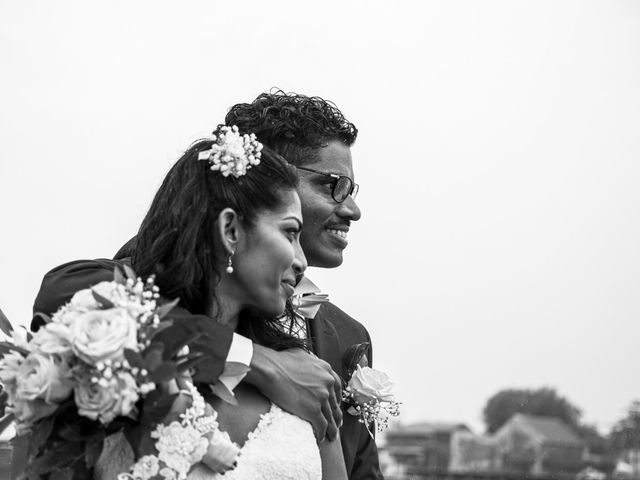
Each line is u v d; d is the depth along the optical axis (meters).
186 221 3.20
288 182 3.25
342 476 3.43
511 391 110.81
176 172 3.30
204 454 2.97
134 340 2.81
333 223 4.18
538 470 99.50
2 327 3.01
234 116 4.27
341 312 4.59
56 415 2.88
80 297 3.01
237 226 3.21
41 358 2.82
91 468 3.03
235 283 3.26
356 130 4.26
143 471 2.91
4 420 3.04
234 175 3.20
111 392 2.78
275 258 3.21
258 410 3.22
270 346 3.46
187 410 2.96
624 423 44.62
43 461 2.86
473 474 52.31
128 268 3.03
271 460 3.09
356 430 4.23
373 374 4.09
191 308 3.25
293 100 4.25
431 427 103.00
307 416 3.26
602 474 64.56
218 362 3.08
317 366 3.33
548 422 103.50
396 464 91.94
